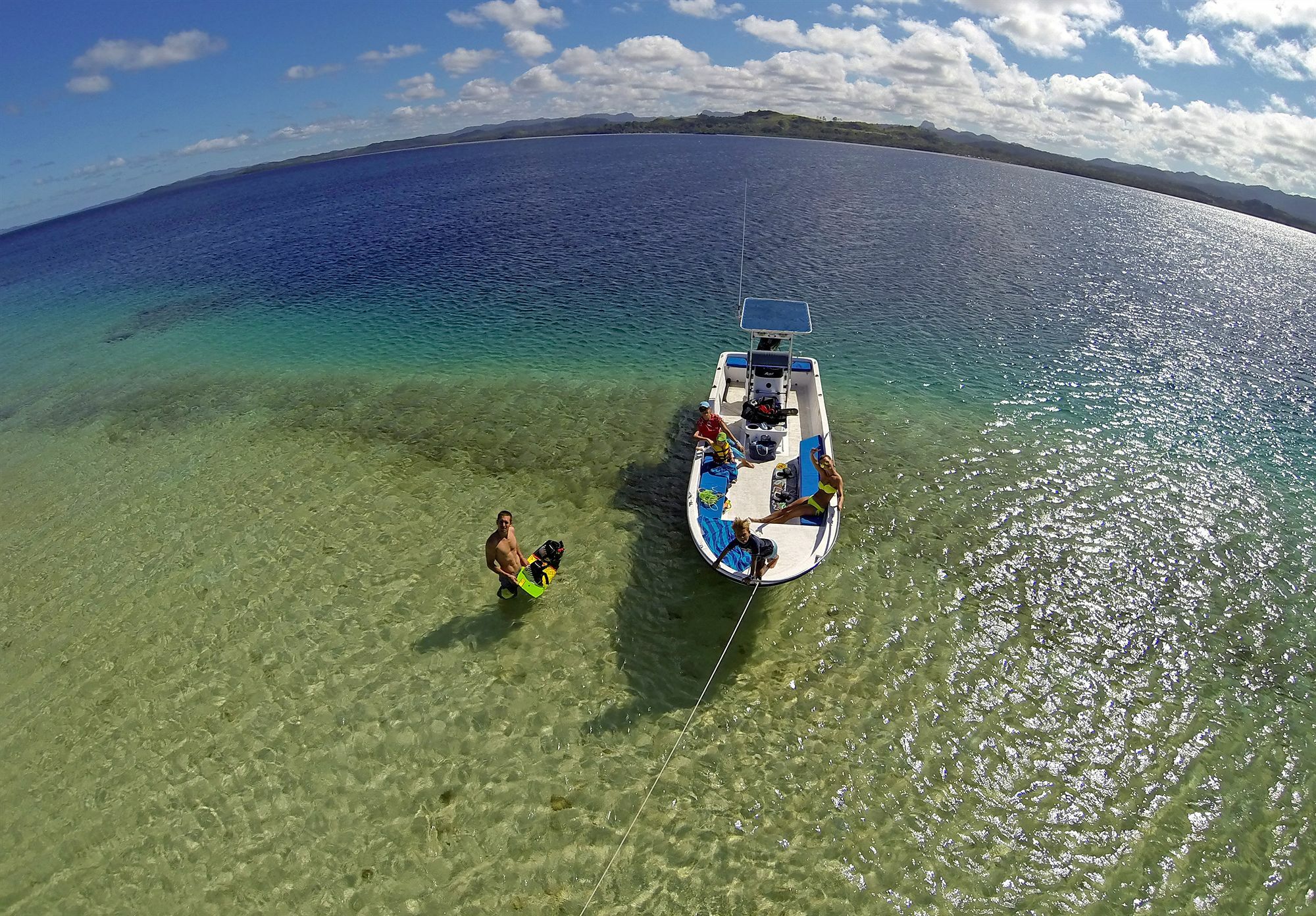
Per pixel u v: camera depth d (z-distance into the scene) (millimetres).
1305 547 13219
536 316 26859
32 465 18141
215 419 19828
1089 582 12297
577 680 10477
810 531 11523
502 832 8516
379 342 25047
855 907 7660
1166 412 18781
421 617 11781
